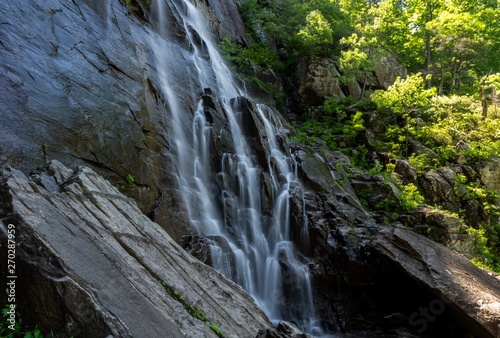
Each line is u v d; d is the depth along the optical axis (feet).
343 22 94.43
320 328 37.32
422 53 134.51
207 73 55.62
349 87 88.63
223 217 40.34
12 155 21.88
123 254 17.84
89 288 14.26
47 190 19.02
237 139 47.83
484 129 83.61
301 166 50.67
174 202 35.50
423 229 51.13
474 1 130.52
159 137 37.76
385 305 39.55
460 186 66.95
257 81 71.92
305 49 86.53
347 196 50.11
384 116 79.30
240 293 23.25
